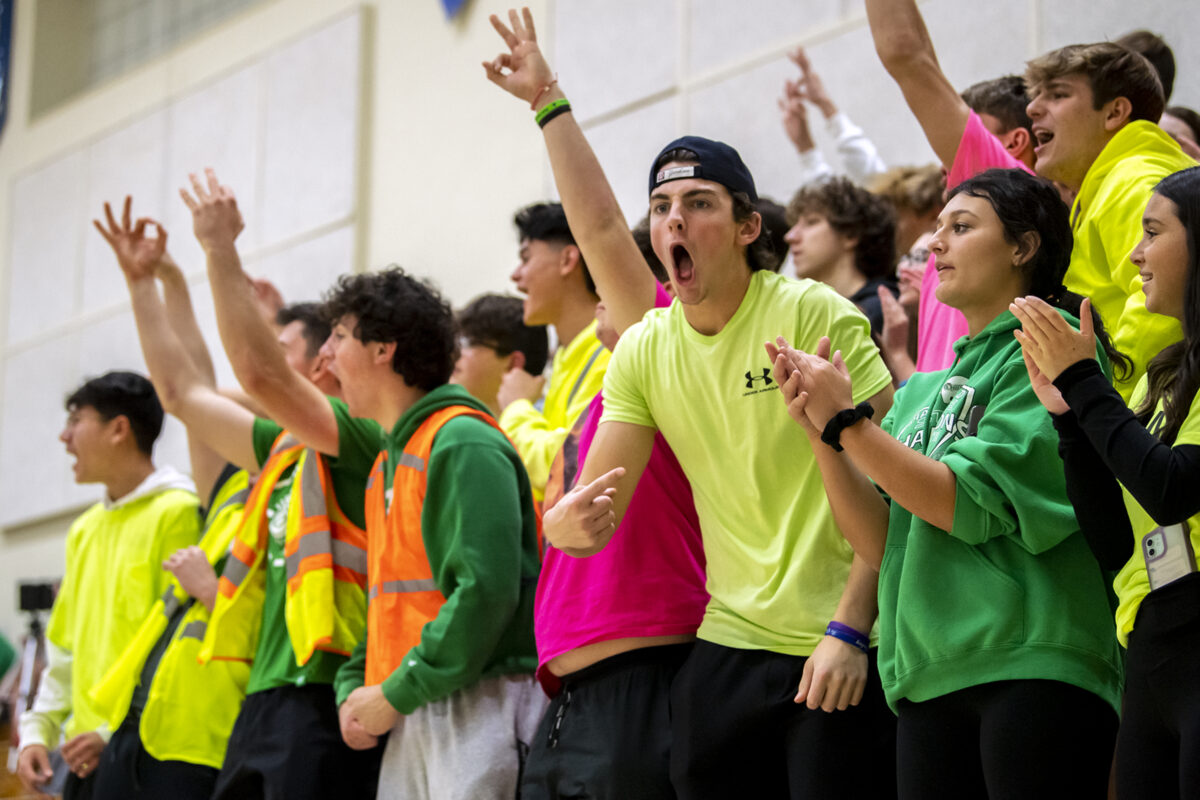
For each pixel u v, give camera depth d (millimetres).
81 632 5051
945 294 2668
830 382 2510
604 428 3061
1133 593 2258
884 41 3518
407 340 3939
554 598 3262
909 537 2545
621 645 3109
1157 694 2172
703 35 6793
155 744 4246
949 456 2490
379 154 8250
